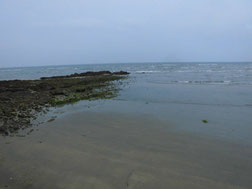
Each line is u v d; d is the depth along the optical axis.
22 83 21.70
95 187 3.47
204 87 16.86
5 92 15.54
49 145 5.32
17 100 12.06
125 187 3.46
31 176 3.84
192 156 4.63
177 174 3.87
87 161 4.41
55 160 4.47
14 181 3.69
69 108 10.04
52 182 3.64
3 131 6.46
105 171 3.98
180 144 5.34
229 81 21.20
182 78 26.30
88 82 22.45
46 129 6.72
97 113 8.89
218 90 15.05
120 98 12.66
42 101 11.70
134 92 15.05
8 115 8.36
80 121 7.67
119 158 4.54
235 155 4.67
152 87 17.72
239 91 14.30
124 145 5.29
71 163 4.32
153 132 6.32
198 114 8.49
